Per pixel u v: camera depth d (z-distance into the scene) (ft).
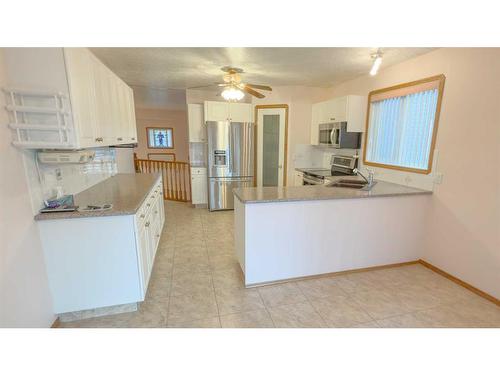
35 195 5.70
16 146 5.06
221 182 15.70
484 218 7.24
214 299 7.27
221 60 9.87
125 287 6.51
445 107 8.14
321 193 8.21
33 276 5.42
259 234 7.52
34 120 5.22
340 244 8.38
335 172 13.73
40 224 5.72
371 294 7.52
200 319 6.43
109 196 7.68
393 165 10.36
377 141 11.37
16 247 4.93
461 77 7.61
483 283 7.36
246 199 7.29
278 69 11.06
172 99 20.02
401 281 8.23
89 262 6.15
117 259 6.32
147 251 7.62
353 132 12.21
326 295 7.47
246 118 15.69
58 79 5.19
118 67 10.82
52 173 6.53
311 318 6.47
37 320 5.49
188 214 15.55
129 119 10.66
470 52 7.32
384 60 9.62
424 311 6.75
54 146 5.32
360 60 9.73
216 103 15.10
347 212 8.21
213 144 15.14
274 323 6.29
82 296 6.25
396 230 8.89
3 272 4.58
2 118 4.72
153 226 9.11
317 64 10.33
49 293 5.97
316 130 14.62
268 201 7.27
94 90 6.72
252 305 6.99
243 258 7.85
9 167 4.85
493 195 6.98
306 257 8.13
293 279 8.18
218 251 10.47
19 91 4.91
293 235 7.84
